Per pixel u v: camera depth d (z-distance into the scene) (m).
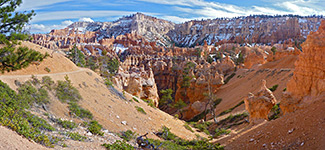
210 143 30.00
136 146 23.12
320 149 13.07
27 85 24.81
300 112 20.61
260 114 33.66
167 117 45.84
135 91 67.44
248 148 20.28
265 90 34.72
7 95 20.47
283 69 62.59
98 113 29.45
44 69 31.08
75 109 26.75
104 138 22.28
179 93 97.50
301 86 28.11
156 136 32.19
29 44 33.69
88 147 17.23
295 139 16.22
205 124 52.47
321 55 26.19
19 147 11.78
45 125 19.36
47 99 25.33
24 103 21.67
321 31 26.97
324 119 15.66
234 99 65.12
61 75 32.12
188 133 40.22
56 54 37.94
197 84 82.25
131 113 35.22
